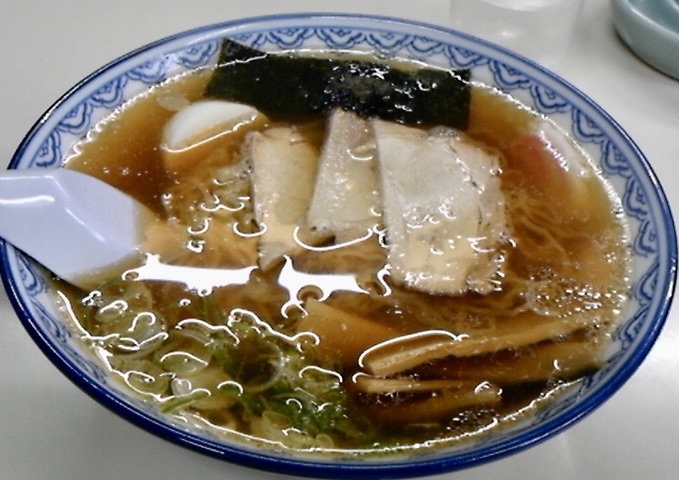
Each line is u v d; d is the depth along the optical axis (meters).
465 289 0.29
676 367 0.30
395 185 0.32
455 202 0.32
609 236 0.31
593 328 0.28
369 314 0.28
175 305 0.28
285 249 0.30
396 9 0.47
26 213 0.27
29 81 0.40
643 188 0.31
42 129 0.31
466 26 0.45
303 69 0.37
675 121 0.41
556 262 0.30
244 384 0.26
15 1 0.45
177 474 0.26
